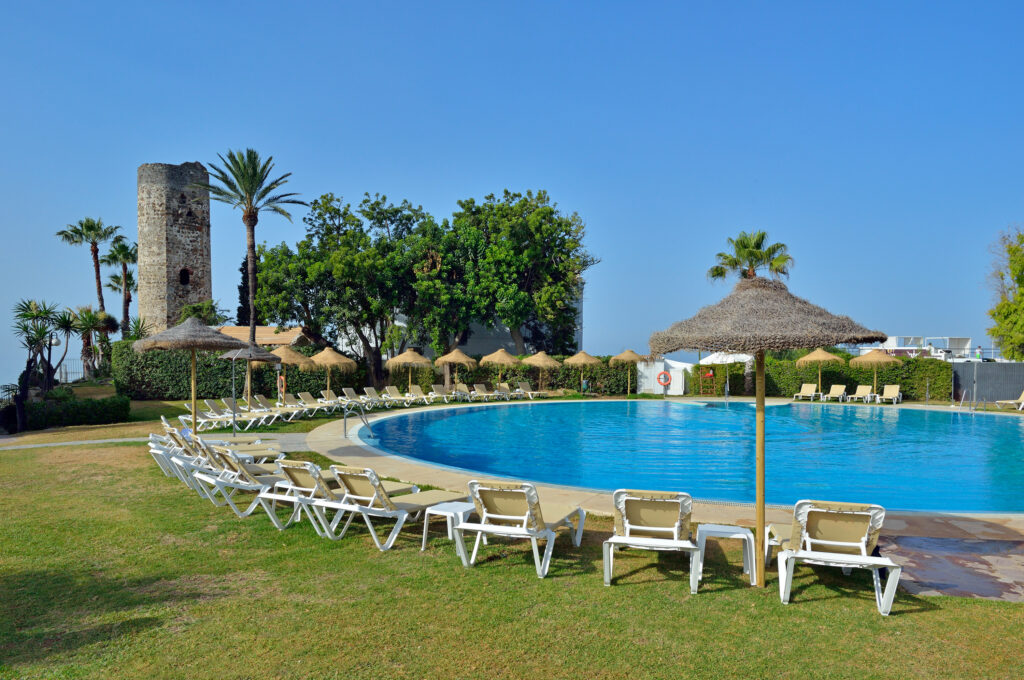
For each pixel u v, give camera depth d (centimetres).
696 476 1266
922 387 3039
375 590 547
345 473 691
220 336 1355
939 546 679
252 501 883
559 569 606
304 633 460
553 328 4291
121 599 527
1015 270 3253
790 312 570
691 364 3672
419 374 3400
